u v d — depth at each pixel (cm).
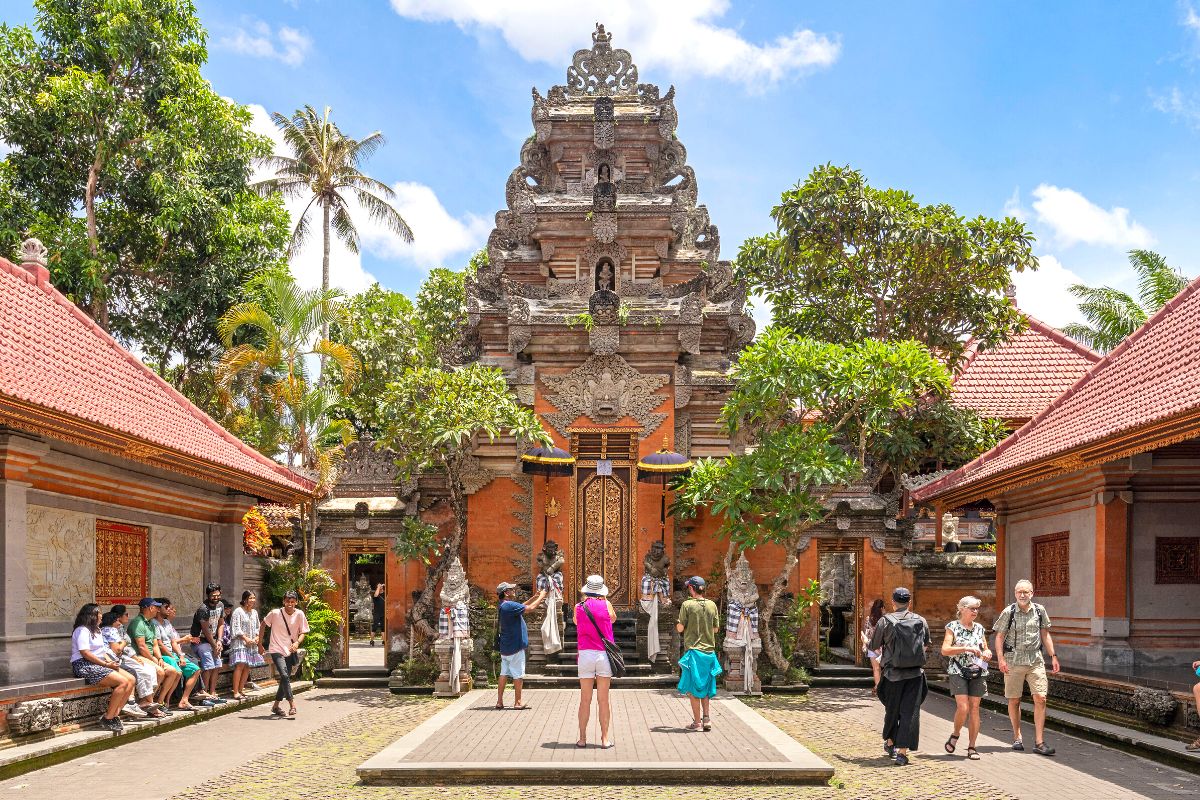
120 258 2805
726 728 1275
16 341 1185
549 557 1998
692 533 2103
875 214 2247
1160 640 1424
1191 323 1387
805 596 1902
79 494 1305
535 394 2131
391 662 2028
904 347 1691
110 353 1505
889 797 922
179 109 2702
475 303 2258
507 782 987
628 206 2248
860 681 1920
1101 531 1436
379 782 988
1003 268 2264
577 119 2388
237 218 2869
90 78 2569
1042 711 1154
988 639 1912
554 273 2312
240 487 1648
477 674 1878
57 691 1151
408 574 2064
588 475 2120
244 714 1521
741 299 2242
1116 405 1380
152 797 927
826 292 2470
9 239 2491
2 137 2612
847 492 2086
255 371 2608
